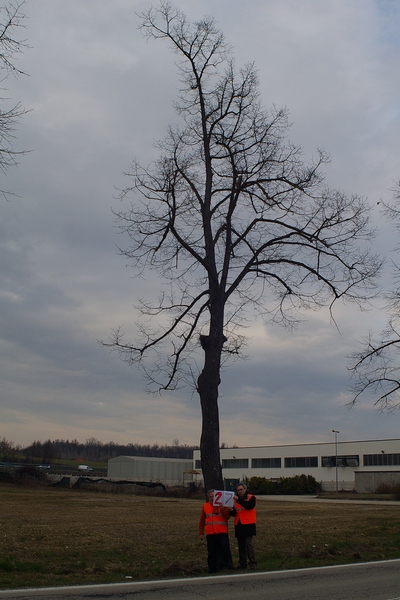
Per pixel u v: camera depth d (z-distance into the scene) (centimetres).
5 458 9900
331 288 1593
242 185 1554
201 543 1327
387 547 1421
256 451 8294
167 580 966
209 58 1598
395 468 6900
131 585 911
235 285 1526
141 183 1636
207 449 1393
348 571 1077
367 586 918
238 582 948
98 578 977
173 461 8688
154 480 8131
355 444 7300
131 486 5128
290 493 6500
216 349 1455
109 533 1460
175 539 1368
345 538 1526
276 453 8081
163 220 1523
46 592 837
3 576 948
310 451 7744
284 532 1582
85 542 1294
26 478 5462
